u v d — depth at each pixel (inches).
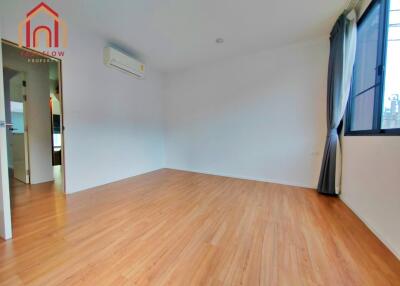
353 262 54.1
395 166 58.8
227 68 152.0
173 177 152.8
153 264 52.4
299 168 128.2
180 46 130.6
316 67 119.6
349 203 92.9
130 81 147.9
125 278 47.1
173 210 88.8
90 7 91.1
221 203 97.9
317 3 86.7
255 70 140.2
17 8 84.4
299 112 126.2
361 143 81.7
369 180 74.0
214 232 69.7
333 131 105.3
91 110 118.6
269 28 107.6
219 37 118.0
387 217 61.9
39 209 87.2
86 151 117.0
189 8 91.1
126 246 60.4
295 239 65.4
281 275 48.9
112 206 92.3
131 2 87.3
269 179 139.0
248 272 49.8
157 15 97.0
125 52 138.7
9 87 144.8
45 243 61.2
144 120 165.2
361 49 90.4
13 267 50.2
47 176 135.3
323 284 46.1
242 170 150.2
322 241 64.3
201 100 167.6
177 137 184.1
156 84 178.1
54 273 48.4
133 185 129.0
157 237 65.9
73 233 67.4
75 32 106.7
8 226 63.1
